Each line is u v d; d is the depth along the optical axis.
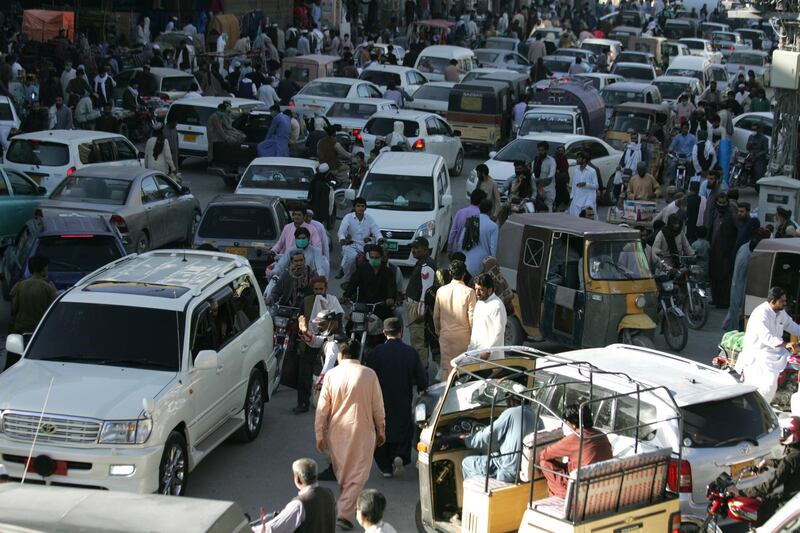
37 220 15.28
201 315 10.60
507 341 14.60
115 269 11.63
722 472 8.64
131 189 18.53
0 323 15.29
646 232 17.31
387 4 56.03
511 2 65.69
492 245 16.08
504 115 32.34
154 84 32.78
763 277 14.53
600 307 13.61
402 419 10.56
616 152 26.72
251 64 37.03
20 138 20.94
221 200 17.89
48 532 5.22
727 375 9.53
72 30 35.00
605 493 7.51
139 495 5.78
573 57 46.22
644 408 8.77
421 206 19.61
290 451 11.43
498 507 8.30
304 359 12.39
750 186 28.83
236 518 5.63
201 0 42.31
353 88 32.12
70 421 9.15
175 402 9.68
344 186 24.17
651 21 66.69
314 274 13.80
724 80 45.88
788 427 8.37
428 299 12.96
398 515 9.90
